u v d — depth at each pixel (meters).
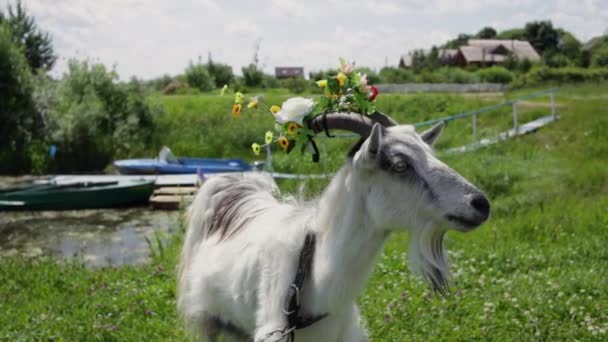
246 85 45.66
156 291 6.36
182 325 5.26
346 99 3.53
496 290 6.07
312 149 3.61
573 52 65.56
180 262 4.89
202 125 22.02
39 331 5.45
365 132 3.33
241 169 16.64
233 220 4.36
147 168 17.03
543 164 13.77
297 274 3.51
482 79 49.81
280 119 3.58
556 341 5.02
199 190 4.87
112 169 19.91
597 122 17.47
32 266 7.91
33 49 42.09
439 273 3.18
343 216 3.33
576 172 12.60
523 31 94.19
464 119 22.41
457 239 8.29
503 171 12.96
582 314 5.42
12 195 13.53
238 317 3.97
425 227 3.11
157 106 22.61
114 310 5.92
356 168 3.21
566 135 17.09
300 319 3.50
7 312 5.97
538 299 5.72
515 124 18.14
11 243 11.02
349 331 3.69
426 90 40.59
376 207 3.17
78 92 21.81
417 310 5.54
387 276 6.62
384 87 41.03
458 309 5.55
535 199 10.90
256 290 3.75
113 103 21.77
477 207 2.97
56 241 11.13
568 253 7.41
